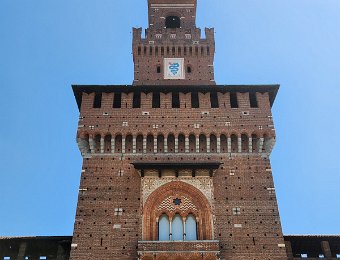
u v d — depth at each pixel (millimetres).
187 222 49375
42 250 54500
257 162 53688
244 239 48062
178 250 46219
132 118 56188
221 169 52906
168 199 50438
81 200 50188
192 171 51719
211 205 49938
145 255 45906
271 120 56375
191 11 79812
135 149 54375
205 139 55188
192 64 69000
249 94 58875
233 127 55625
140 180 51781
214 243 46625
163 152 54375
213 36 71312
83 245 47312
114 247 47281
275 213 49844
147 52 69688
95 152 54031
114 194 50812
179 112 56812
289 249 52000
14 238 54250
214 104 58531
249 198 50812
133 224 48781
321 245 54125
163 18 78938
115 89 58562
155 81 66812
